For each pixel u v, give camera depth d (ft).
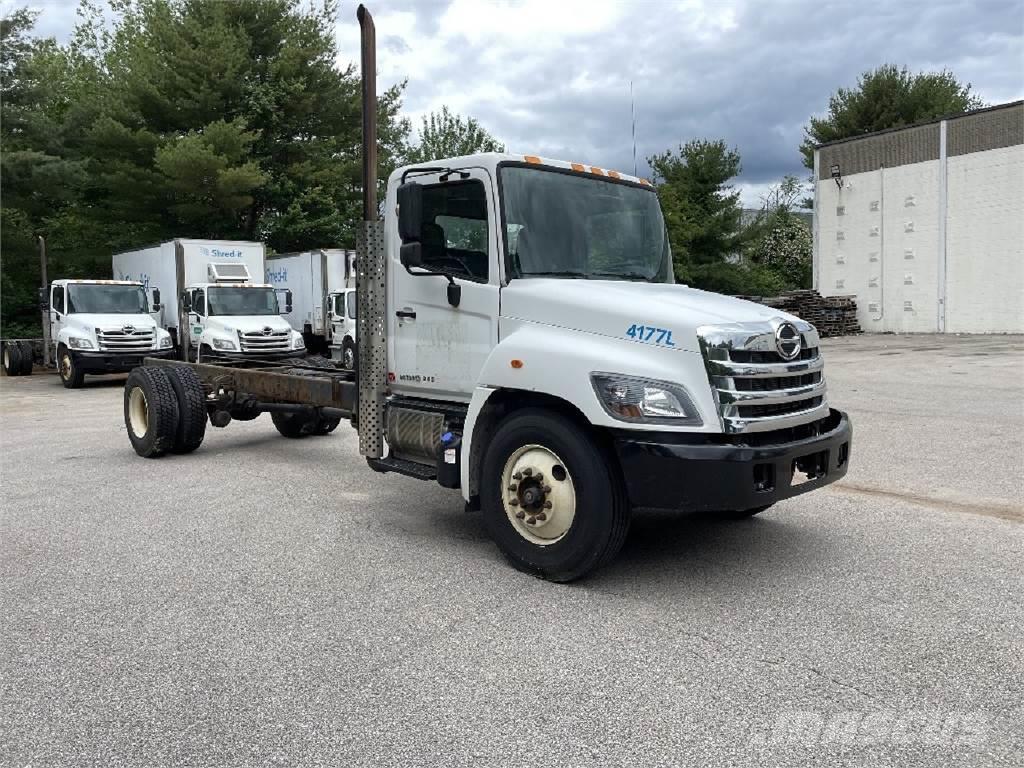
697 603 15.37
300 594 16.05
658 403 15.06
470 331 18.20
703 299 17.33
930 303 107.65
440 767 9.99
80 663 13.05
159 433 29.99
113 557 18.57
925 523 20.71
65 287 66.39
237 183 91.09
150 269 76.28
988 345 82.84
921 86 148.87
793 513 21.89
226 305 67.82
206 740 10.68
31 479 27.50
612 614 14.85
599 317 16.06
